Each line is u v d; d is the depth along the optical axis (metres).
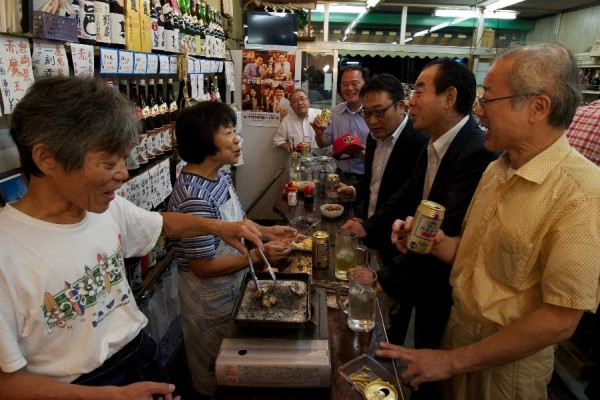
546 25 5.97
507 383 1.11
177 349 2.38
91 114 0.69
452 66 1.43
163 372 1.09
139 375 0.96
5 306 0.68
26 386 0.69
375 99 2.03
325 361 0.89
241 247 1.18
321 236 1.46
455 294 1.18
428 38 6.36
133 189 1.68
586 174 0.90
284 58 4.07
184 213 1.33
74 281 0.79
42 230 0.75
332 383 0.92
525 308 1.01
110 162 0.74
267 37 4.13
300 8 4.95
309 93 4.93
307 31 5.56
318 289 1.17
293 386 0.90
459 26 6.30
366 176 2.44
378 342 1.05
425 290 1.54
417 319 1.75
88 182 0.73
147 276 1.98
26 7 0.99
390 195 2.20
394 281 1.47
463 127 1.48
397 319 2.02
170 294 2.29
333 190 2.44
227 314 1.49
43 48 1.12
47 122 0.67
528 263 0.97
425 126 1.53
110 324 0.89
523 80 0.90
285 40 4.15
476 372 1.15
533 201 0.95
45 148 0.68
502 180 1.05
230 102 3.93
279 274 1.19
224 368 0.89
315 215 2.18
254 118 4.21
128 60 1.59
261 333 0.98
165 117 2.16
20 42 1.02
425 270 1.46
